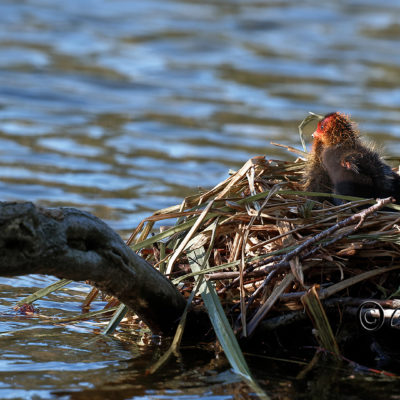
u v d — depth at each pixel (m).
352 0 44.81
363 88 28.64
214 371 8.21
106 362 8.44
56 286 9.85
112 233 8.15
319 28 38.44
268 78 29.75
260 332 8.96
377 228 9.07
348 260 8.95
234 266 9.18
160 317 9.09
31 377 7.95
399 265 8.85
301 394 7.70
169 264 9.14
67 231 7.64
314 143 11.48
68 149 20.34
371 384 7.99
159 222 14.77
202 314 9.23
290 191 9.38
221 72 30.33
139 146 21.11
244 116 24.73
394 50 34.72
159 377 8.04
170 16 39.47
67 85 27.30
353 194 10.61
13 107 24.25
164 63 31.20
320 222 9.06
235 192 9.94
